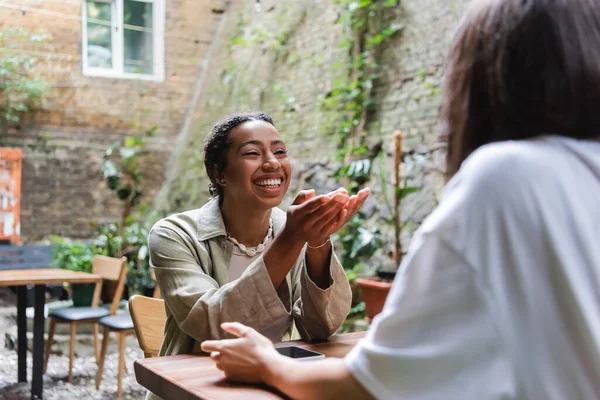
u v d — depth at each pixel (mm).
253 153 1453
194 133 7891
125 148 7836
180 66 8180
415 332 711
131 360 4598
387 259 4918
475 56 787
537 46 738
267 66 7047
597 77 731
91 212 7715
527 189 691
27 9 7230
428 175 4816
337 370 796
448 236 702
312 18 6531
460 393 676
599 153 736
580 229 682
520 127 765
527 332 672
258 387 978
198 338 1308
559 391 661
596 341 652
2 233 7184
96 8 7820
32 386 3721
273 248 1263
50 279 3662
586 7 752
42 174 7480
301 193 1275
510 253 682
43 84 7348
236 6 7977
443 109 843
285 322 1344
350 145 5648
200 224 1494
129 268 6094
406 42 5293
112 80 7816
